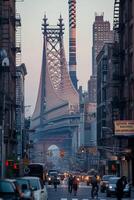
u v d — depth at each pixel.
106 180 112.25
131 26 142.12
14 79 152.38
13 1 150.50
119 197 67.06
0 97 112.38
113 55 156.50
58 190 120.94
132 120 127.56
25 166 114.44
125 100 146.38
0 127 99.69
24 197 45.50
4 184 41.78
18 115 191.12
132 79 138.75
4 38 131.12
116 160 169.88
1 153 98.75
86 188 136.38
